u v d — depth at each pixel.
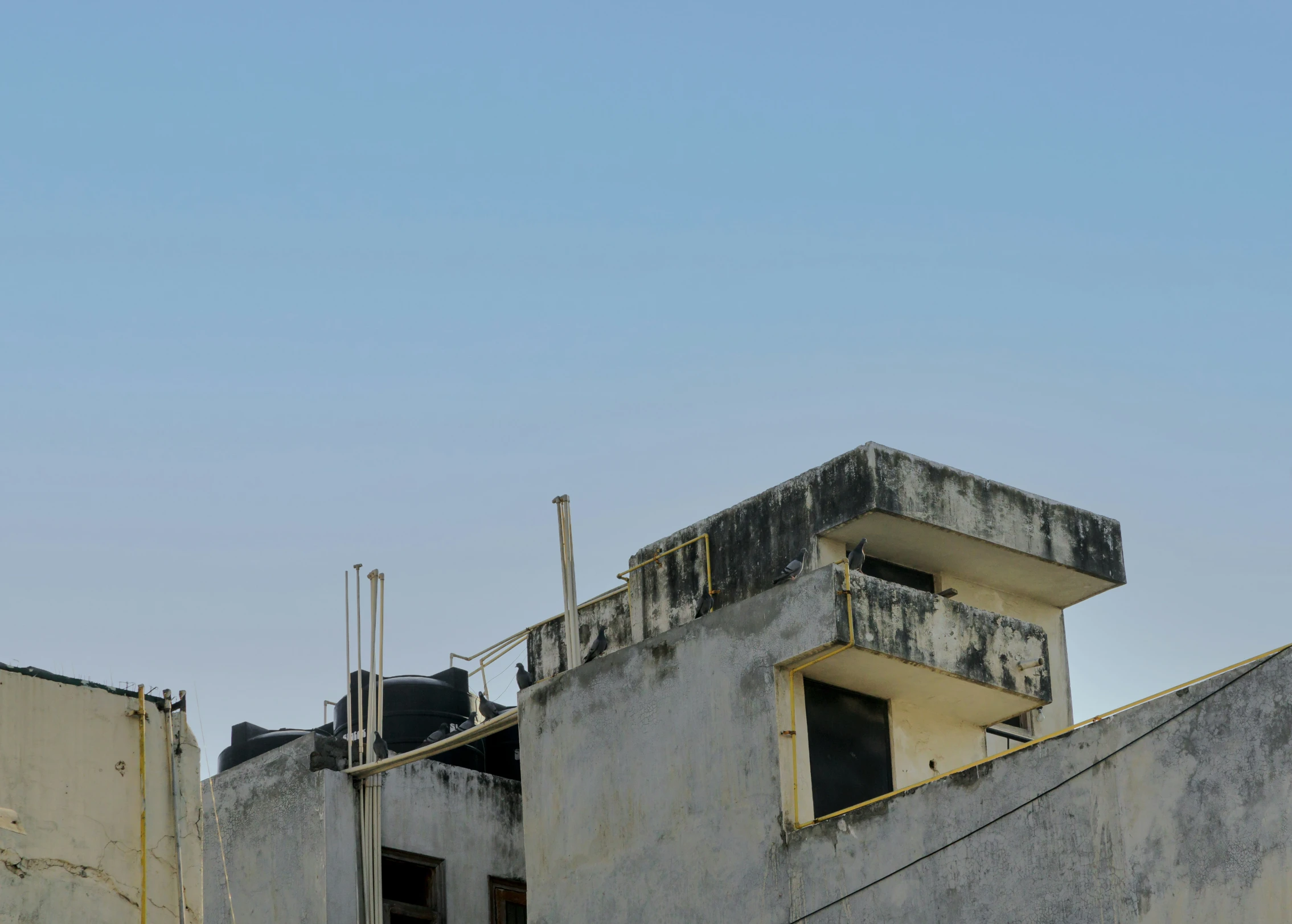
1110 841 25.14
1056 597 36.88
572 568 34.34
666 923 30.00
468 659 38.12
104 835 25.33
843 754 30.58
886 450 34.16
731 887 29.36
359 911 34.00
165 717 26.50
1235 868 23.73
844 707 30.98
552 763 32.59
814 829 28.66
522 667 34.50
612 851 31.17
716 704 30.58
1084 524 36.31
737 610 30.88
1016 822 26.25
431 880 35.66
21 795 24.80
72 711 25.67
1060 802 25.83
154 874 25.53
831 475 34.47
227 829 35.31
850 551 34.59
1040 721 36.19
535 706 33.28
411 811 35.78
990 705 31.91
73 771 25.38
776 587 30.50
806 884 28.47
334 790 34.53
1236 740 24.14
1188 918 24.03
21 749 25.03
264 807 35.06
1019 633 32.00
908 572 35.34
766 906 28.83
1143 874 24.66
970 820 26.78
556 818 32.19
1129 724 25.34
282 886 34.12
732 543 35.78
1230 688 24.39
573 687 32.81
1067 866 25.50
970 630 31.27
